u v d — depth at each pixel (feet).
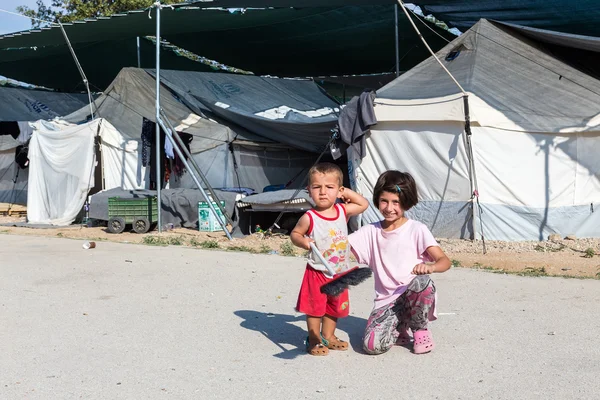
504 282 25.54
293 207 47.26
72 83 89.40
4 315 20.36
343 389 13.60
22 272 28.09
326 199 15.46
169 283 25.55
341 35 62.95
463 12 53.47
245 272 28.14
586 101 45.52
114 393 13.57
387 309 15.92
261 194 49.24
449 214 43.16
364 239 16.05
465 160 42.37
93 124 55.83
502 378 14.12
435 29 61.82
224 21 55.77
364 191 45.29
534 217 42.86
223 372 14.83
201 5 48.83
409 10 54.90
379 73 79.92
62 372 14.94
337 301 16.01
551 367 14.83
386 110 43.91
